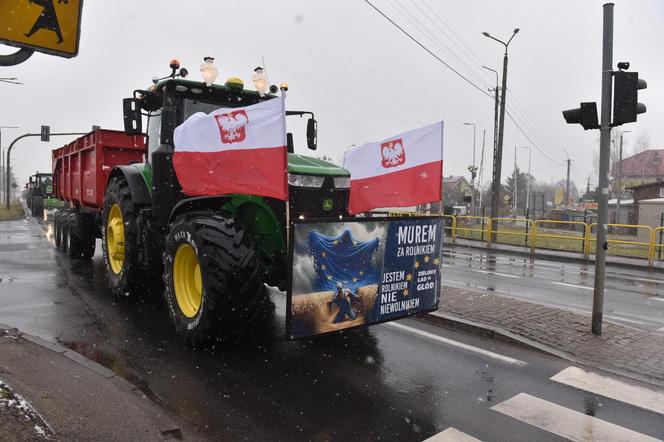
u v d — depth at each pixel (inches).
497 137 886.4
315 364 207.5
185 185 231.6
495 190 873.5
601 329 249.3
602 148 250.5
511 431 156.0
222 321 207.6
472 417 164.6
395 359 215.5
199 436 147.8
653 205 1099.9
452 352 225.6
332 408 168.2
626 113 243.8
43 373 176.7
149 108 279.9
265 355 216.5
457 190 2834.6
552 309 291.9
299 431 152.6
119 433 140.0
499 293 382.9
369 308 202.2
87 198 412.8
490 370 205.0
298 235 178.5
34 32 143.5
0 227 909.2
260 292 210.2
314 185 230.4
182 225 223.6
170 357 211.2
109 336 236.5
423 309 223.9
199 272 224.7
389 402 173.9
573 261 635.5
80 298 309.0
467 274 477.1
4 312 274.4
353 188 262.2
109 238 326.3
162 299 307.9
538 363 213.3
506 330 247.9
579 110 258.2
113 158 380.5
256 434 149.9
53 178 574.2
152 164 257.8
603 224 246.8
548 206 2706.7
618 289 421.1
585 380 195.6
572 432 156.3
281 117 187.0
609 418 165.6
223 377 191.6
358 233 195.2
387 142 258.1
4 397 143.6
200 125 221.6
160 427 146.8
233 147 204.7
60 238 528.7
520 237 965.8
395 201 256.4
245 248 208.4
